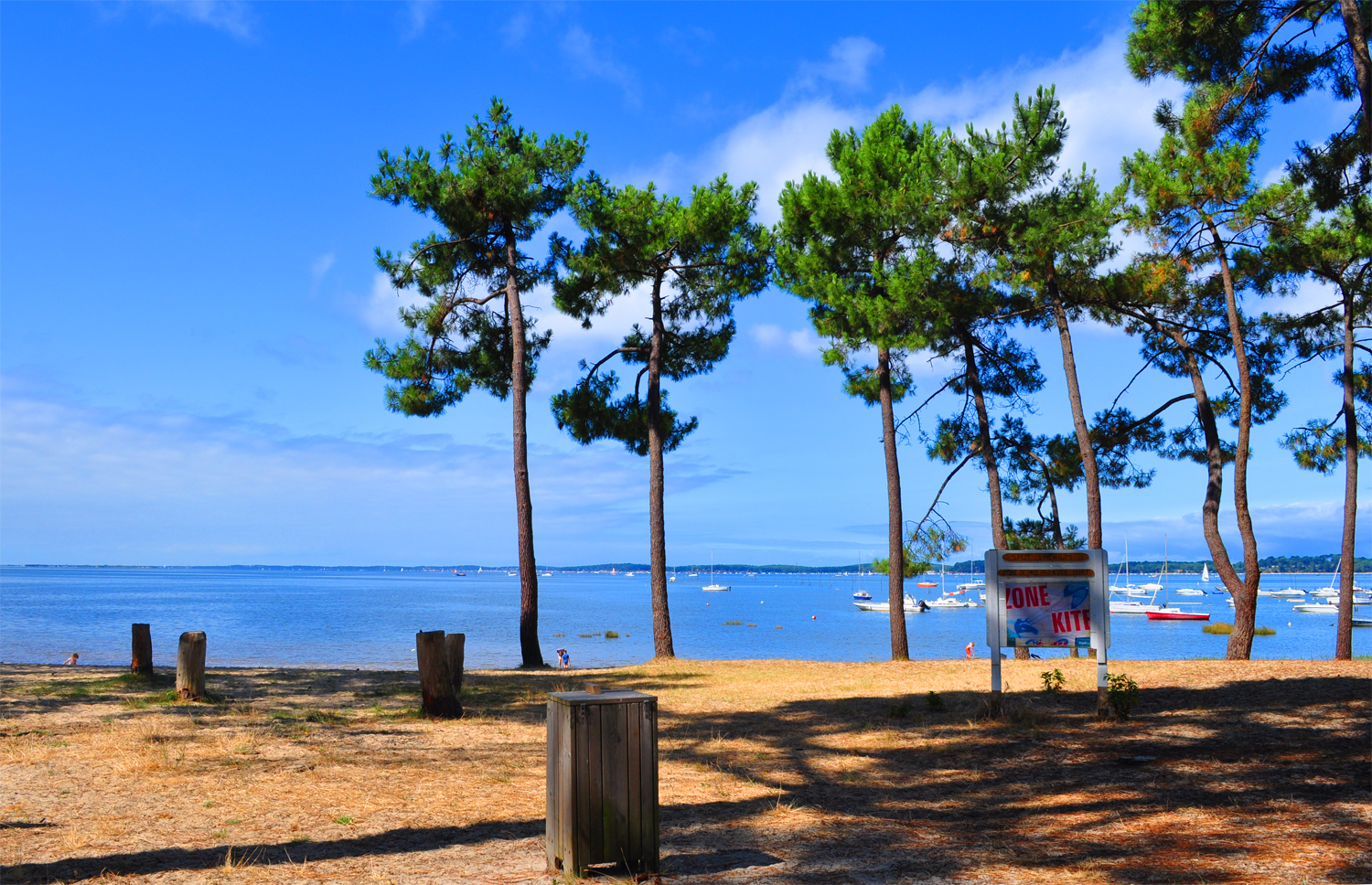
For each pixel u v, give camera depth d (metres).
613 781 4.86
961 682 14.27
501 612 92.38
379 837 5.67
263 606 97.50
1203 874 4.78
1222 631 62.16
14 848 5.30
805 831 5.94
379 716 11.24
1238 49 12.73
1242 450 17.61
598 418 24.11
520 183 21.16
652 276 22.52
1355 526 19.14
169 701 11.88
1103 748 8.78
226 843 5.46
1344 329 19.84
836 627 78.31
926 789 7.42
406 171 21.78
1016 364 23.16
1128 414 22.28
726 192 21.73
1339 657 18.78
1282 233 17.25
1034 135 18.17
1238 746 8.51
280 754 8.46
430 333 23.39
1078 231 17.47
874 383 23.70
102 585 191.25
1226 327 20.41
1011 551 10.77
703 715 11.76
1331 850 5.13
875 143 21.12
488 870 4.91
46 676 14.73
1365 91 9.71
